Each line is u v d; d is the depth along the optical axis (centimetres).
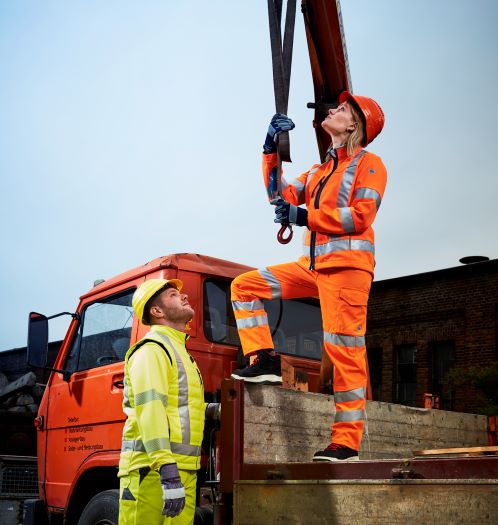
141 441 343
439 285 1831
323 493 301
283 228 384
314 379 543
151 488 336
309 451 374
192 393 351
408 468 288
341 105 404
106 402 499
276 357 395
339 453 352
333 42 461
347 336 370
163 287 377
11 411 980
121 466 349
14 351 2519
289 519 309
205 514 397
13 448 969
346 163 394
